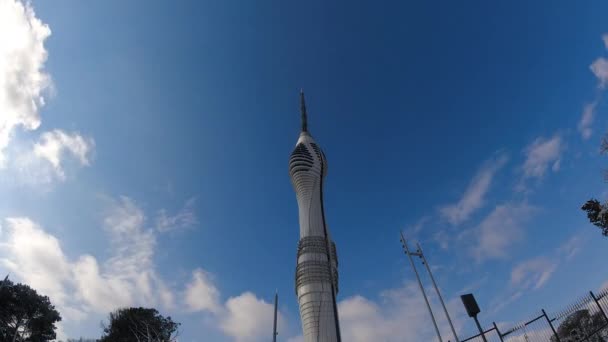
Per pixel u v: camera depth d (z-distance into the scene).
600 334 25.91
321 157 87.88
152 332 73.12
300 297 68.19
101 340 73.19
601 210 32.44
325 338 63.12
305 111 105.31
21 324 66.38
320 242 73.62
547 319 27.50
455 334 37.28
